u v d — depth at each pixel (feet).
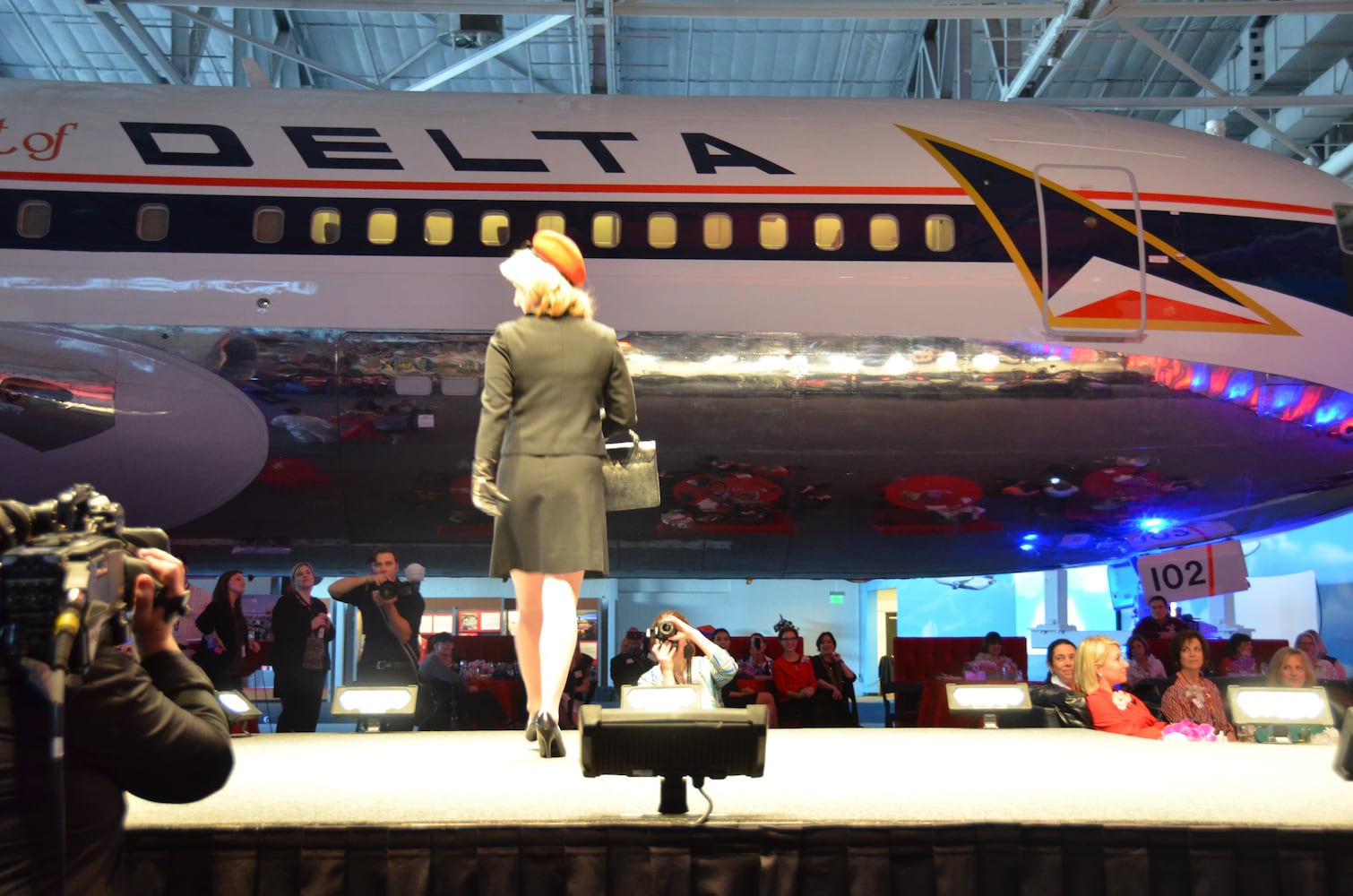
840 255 23.86
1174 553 27.32
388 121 24.47
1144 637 34.94
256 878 6.77
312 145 24.08
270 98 24.91
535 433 10.94
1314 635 38.32
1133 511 25.30
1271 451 24.53
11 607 4.91
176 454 23.73
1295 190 25.27
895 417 23.89
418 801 8.00
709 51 56.75
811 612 79.56
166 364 23.36
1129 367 23.91
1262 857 6.86
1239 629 56.24
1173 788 8.64
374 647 24.88
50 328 23.30
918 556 26.66
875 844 6.86
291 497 24.50
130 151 23.88
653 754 7.13
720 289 23.71
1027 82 46.09
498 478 11.23
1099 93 59.62
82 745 5.61
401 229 23.65
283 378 23.44
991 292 23.88
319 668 25.17
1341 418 24.34
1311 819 7.11
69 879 5.56
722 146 24.47
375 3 39.81
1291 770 9.92
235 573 25.76
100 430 23.47
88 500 5.73
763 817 7.11
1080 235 24.20
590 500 10.96
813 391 23.70
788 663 33.94
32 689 5.50
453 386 23.48
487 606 67.05
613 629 70.33
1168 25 53.83
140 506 24.52
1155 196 24.59
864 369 23.73
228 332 23.43
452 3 39.93
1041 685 18.40
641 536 25.59
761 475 24.25
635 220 23.82
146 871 6.73
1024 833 6.92
